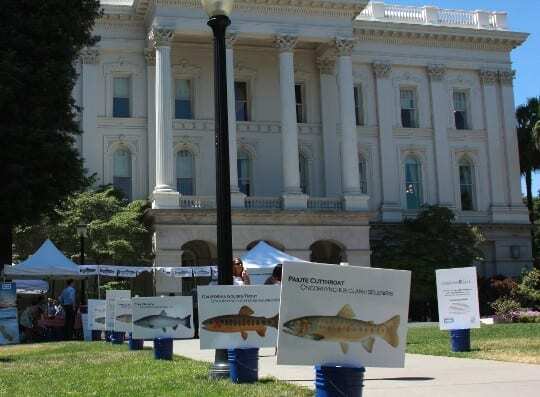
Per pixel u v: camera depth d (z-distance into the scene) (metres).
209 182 43.97
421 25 48.88
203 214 39.22
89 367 14.80
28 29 27.53
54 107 28.28
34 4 27.77
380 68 48.53
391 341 8.38
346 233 41.31
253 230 39.97
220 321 11.68
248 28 41.91
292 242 40.41
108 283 37.62
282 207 40.97
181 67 44.31
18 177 26.64
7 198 26.62
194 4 41.19
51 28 27.83
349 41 43.19
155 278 38.44
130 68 43.66
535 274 39.69
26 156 26.88
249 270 30.53
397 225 45.81
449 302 17.69
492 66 51.06
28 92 27.28
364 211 41.53
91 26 30.53
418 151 48.91
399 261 42.25
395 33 48.69
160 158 39.56
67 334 28.30
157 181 39.78
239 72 45.31
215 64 12.52
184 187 43.88
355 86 48.56
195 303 26.41
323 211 40.81
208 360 16.16
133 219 38.41
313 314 8.10
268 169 45.00
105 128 42.84
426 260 42.00
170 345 16.45
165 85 40.03
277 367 14.00
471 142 50.12
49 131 27.41
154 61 43.50
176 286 38.47
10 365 15.81
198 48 44.81
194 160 44.09
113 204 38.50
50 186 27.64
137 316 16.62
